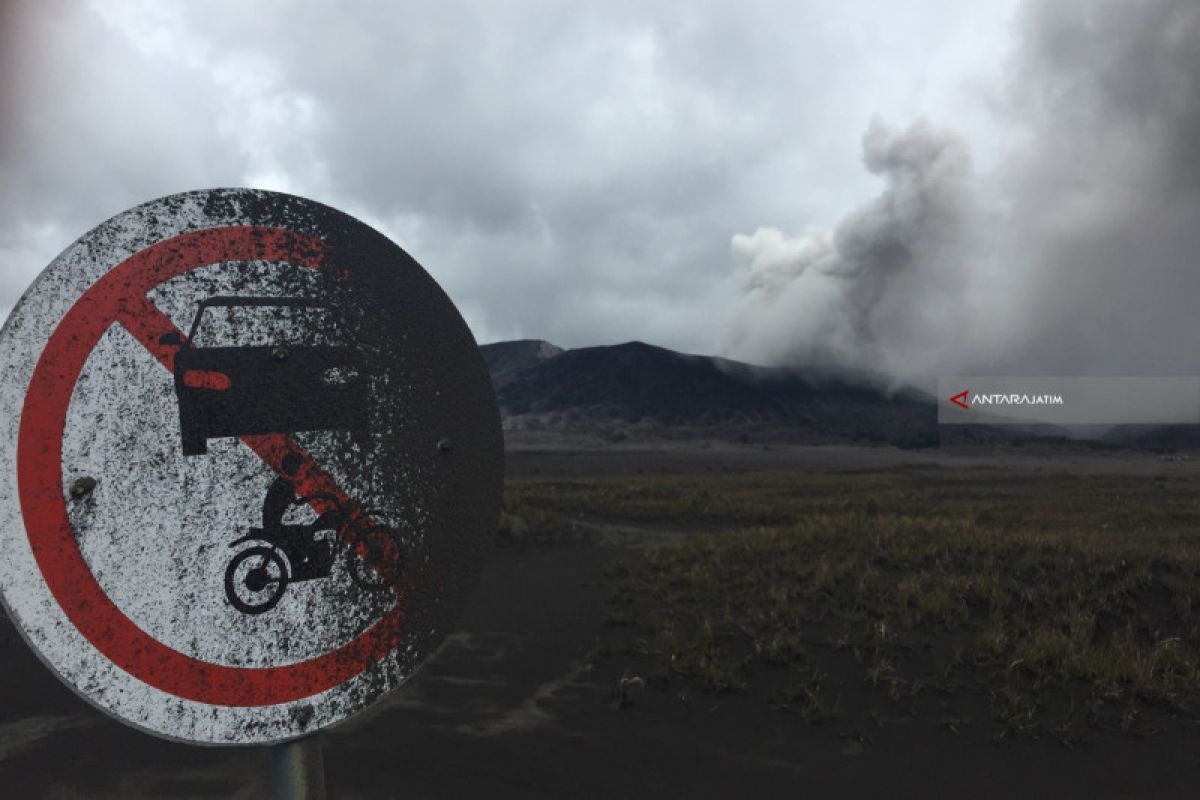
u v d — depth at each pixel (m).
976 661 5.80
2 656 6.39
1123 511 20.48
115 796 3.99
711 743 4.70
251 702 0.89
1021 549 8.66
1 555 0.80
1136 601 6.87
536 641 6.85
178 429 0.88
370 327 1.01
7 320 0.82
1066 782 4.13
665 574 8.98
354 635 0.95
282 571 0.92
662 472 67.94
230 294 0.93
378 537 0.98
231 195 0.95
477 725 5.00
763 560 9.20
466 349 1.09
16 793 4.03
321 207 1.01
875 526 10.97
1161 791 4.02
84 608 0.82
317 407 0.96
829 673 5.73
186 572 0.87
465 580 1.04
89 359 0.85
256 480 0.92
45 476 0.82
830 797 4.02
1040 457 109.75
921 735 4.74
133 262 0.89
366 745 4.68
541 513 14.54
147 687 0.85
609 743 4.70
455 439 1.06
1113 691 5.16
